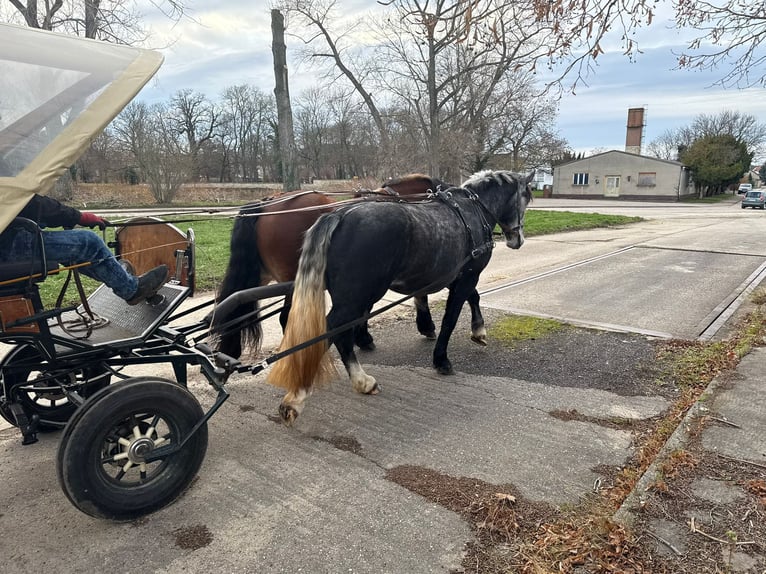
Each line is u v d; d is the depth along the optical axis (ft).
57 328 11.76
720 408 13.37
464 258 15.96
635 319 23.04
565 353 19.03
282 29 38.63
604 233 58.13
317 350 12.59
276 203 15.57
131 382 9.55
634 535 8.84
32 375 14.71
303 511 10.12
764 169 286.25
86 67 9.71
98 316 12.69
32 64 9.30
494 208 18.63
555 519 9.80
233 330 13.76
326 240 12.87
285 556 8.92
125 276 10.71
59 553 9.04
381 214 13.29
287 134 39.88
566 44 14.73
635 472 11.18
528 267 36.11
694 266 35.32
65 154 8.87
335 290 13.20
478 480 11.12
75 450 8.93
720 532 8.88
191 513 10.10
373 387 15.15
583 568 8.27
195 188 117.39
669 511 9.43
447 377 16.99
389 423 13.79
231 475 11.37
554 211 90.38
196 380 16.56
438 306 25.43
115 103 9.48
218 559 8.87
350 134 145.28
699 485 10.16
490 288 29.19
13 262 9.23
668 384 16.26
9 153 8.68
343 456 12.14
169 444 10.20
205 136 201.26
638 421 13.85
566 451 12.35
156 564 8.78
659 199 169.37
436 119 62.75
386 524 9.71
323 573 8.54
